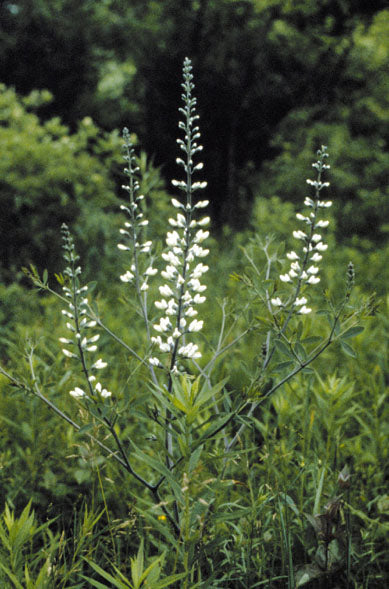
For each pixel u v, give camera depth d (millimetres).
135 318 5684
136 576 1794
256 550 2488
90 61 16797
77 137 10266
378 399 3447
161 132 17359
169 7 16188
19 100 11414
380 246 12828
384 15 14508
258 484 2732
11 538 1956
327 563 2375
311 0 15117
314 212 2285
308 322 2580
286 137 16109
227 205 17203
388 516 2850
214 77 16875
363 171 14430
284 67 16781
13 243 9023
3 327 5859
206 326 5215
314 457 2703
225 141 18203
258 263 4465
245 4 15883
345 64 15633
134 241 2381
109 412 2207
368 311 2189
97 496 2740
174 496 1941
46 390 3234
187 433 1924
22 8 17000
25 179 8977
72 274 2178
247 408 2887
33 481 3025
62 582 2049
